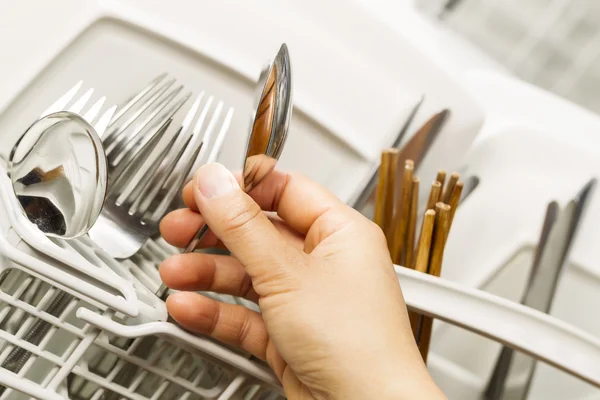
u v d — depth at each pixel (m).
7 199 0.34
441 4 0.79
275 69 0.33
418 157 0.52
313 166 0.52
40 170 0.36
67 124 0.36
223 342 0.40
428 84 0.50
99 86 0.47
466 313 0.39
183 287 0.40
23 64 0.44
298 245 0.45
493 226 0.60
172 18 0.47
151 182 0.43
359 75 0.49
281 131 0.34
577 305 0.60
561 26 0.80
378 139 0.51
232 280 0.42
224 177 0.34
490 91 0.63
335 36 0.49
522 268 0.61
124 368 0.41
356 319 0.33
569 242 0.55
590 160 0.59
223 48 0.47
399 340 0.33
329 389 0.34
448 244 0.60
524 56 0.82
